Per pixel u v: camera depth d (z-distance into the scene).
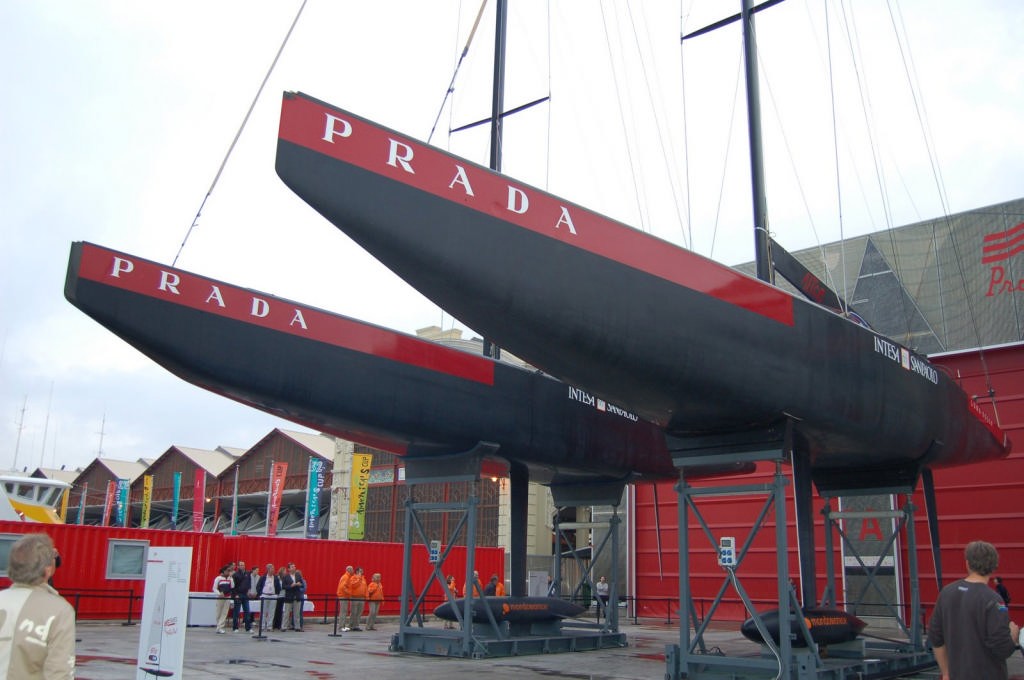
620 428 15.13
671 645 9.54
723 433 9.78
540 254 8.41
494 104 17.06
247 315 11.00
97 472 62.41
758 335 9.28
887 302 23.77
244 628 16.81
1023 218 22.05
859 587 19.41
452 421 12.53
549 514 33.88
